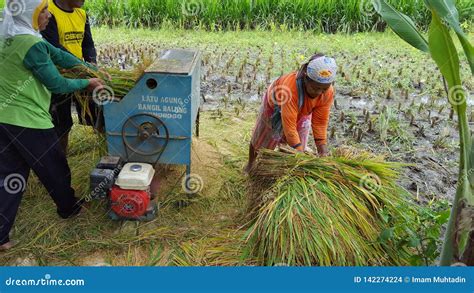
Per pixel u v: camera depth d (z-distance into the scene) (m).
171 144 3.44
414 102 5.93
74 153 4.35
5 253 3.11
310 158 3.14
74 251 3.14
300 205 2.89
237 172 4.18
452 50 2.35
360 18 10.38
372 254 2.89
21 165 3.07
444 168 4.37
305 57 7.70
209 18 10.45
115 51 7.73
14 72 2.83
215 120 5.28
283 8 10.55
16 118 2.89
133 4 10.49
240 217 3.55
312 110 3.37
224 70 6.94
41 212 3.53
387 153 4.61
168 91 3.23
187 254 3.11
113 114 3.32
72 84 3.03
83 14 3.89
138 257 3.11
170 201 3.70
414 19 10.60
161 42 8.63
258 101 5.89
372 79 6.66
